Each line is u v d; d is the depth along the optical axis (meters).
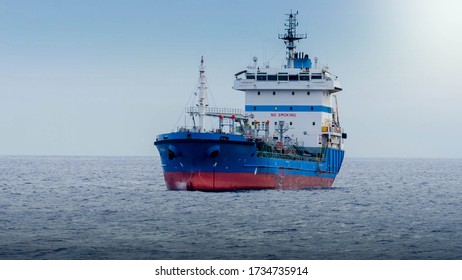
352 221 73.06
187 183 93.12
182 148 89.69
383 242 61.06
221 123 98.31
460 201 99.75
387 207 88.25
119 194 104.81
